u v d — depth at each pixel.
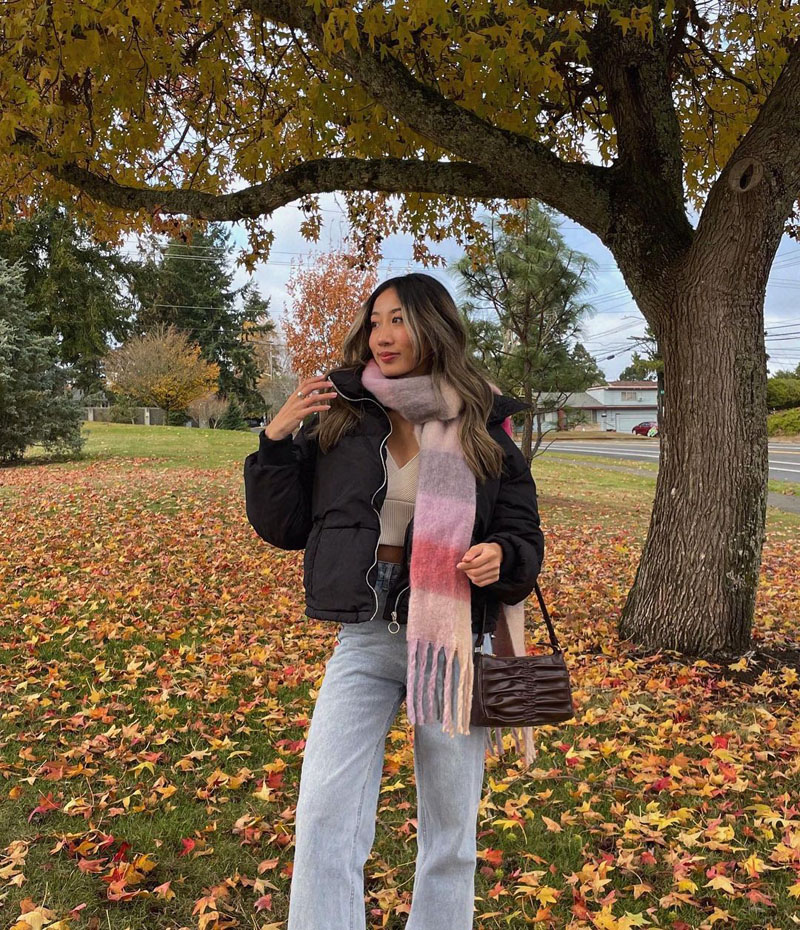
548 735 3.86
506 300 10.76
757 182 4.52
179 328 50.38
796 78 4.47
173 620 5.82
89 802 3.08
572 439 52.09
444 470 1.89
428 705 1.82
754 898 2.49
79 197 7.33
